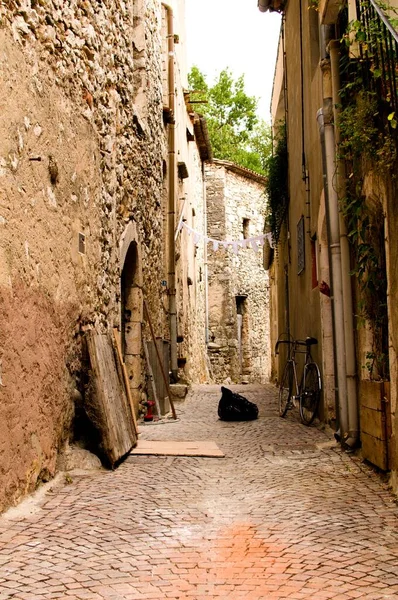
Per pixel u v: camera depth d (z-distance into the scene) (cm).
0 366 412
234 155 3256
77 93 600
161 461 604
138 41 1000
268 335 2919
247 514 423
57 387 525
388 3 530
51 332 513
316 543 363
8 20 434
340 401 644
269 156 1520
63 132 554
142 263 958
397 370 468
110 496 466
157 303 1123
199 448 663
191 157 1978
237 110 3338
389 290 485
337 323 647
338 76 643
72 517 412
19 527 389
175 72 1454
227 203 2602
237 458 620
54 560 336
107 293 706
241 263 2680
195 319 1997
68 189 567
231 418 927
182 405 1173
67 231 561
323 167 694
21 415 445
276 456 626
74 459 546
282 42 1298
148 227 1028
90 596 290
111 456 560
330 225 658
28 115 468
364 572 319
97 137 673
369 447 548
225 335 2544
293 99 1120
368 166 535
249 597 291
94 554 346
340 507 435
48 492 473
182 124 1641
